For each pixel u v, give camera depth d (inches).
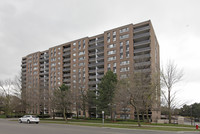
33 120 1310.3
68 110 1902.1
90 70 2930.6
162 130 815.7
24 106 2084.2
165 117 2314.2
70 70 3307.1
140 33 2491.4
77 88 1827.0
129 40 2471.7
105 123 1332.4
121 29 2586.1
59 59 3526.1
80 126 1066.7
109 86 1585.9
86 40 3070.9
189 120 2273.6
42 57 4047.7
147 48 2297.0
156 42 2765.7
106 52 2694.4
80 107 1841.8
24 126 994.7
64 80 3289.9
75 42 3248.0
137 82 1153.4
